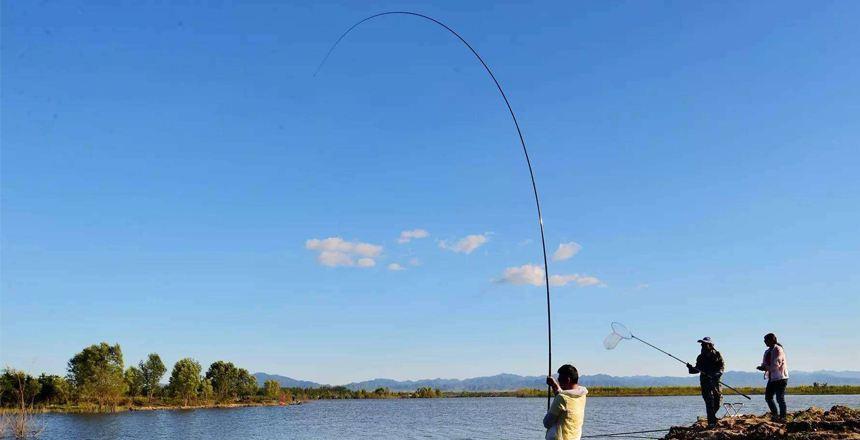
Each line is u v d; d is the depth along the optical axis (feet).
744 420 60.54
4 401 159.63
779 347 57.72
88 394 295.89
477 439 127.54
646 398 424.05
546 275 36.65
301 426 199.62
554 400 26.68
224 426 203.21
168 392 370.53
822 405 177.99
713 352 60.03
